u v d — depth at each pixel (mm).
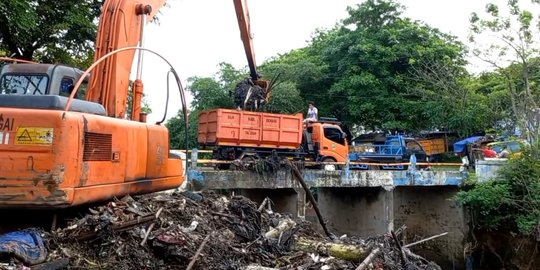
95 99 6086
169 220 5875
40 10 14500
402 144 25844
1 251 4176
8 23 12891
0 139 4402
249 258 5891
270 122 17844
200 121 18703
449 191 21125
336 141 20938
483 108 27828
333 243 6965
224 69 30594
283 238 6820
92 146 4824
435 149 31125
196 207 6766
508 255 18562
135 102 6527
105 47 6230
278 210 19031
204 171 15648
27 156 4379
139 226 5254
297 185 17188
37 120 4422
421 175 20344
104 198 5164
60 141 4402
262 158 17375
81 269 4527
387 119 30672
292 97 29359
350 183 18734
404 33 31344
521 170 18172
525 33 20328
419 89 29922
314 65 32125
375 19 32844
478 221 19422
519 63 20484
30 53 15406
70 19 15070
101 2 16344
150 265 4930
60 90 5852
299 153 19109
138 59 6598
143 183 6012
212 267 5145
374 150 25469
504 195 18016
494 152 22344
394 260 6863
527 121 18891
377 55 30672
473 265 19844
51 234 4828
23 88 5746
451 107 29609
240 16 13414
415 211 22672
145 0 7062
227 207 7270
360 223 21156
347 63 31391
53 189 4359
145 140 6023
